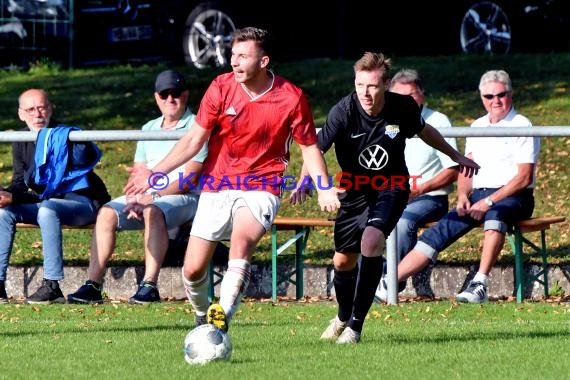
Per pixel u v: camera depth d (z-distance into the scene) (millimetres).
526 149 37938
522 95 59250
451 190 39906
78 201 37688
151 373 22656
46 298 37000
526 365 23484
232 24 66125
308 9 68250
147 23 67438
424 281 39562
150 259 37125
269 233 44750
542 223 37812
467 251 41938
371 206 26922
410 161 38750
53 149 36844
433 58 66312
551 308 34781
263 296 40062
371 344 26688
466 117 55938
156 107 59125
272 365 23516
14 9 68125
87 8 68625
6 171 51062
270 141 26016
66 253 42344
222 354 24016
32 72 67188
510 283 39469
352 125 26266
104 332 29562
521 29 68125
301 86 61469
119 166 51250
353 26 69188
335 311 34562
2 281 37656
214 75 63688
